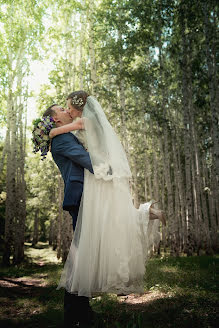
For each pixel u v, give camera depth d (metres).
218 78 18.47
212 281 7.20
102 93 18.17
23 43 17.23
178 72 22.52
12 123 18.53
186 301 5.05
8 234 18.08
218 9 17.44
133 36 17.56
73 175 2.32
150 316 4.12
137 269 2.07
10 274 12.99
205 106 19.52
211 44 17.70
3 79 17.28
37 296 7.19
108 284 1.99
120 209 2.11
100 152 2.27
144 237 2.13
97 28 18.02
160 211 2.21
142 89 20.42
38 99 20.16
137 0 17.69
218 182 13.59
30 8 17.03
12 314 5.23
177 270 9.19
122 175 2.20
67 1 16.02
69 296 2.44
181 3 16.70
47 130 2.49
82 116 2.44
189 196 18.56
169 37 22.31
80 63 17.44
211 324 3.70
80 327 2.44
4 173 30.06
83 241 2.10
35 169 33.62
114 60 19.52
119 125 24.83
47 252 31.92
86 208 2.16
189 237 18.31
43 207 35.53
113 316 4.00
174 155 24.17
